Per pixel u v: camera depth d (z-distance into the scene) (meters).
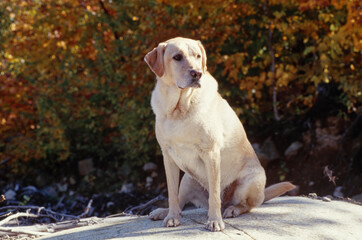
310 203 3.99
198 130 3.19
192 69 3.09
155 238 2.92
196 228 3.13
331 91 6.70
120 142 8.13
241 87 6.80
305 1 6.05
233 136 3.57
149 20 6.94
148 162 7.80
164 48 3.28
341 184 6.05
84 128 8.36
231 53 6.93
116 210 6.63
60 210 6.91
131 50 7.19
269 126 7.16
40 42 8.23
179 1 6.86
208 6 6.70
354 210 3.80
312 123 6.75
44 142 8.34
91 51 8.39
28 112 8.38
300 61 7.30
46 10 8.29
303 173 6.42
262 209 3.73
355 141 6.33
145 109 7.07
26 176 8.33
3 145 8.48
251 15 6.91
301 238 2.97
